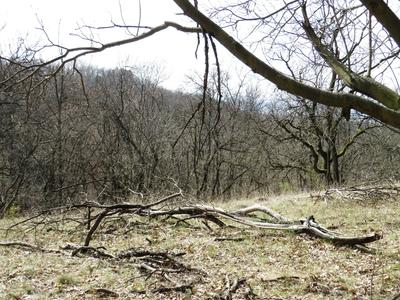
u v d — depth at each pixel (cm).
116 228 1240
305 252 968
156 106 3416
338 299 704
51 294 716
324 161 2638
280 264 895
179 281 774
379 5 362
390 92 387
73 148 2958
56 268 851
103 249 1025
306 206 1609
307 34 438
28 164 2775
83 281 779
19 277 790
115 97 3312
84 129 2955
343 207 1540
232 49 377
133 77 3381
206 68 414
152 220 1312
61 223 1359
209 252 971
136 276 793
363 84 398
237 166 3316
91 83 3139
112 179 2955
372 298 690
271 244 1030
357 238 979
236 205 1759
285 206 1647
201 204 1339
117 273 823
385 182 2105
